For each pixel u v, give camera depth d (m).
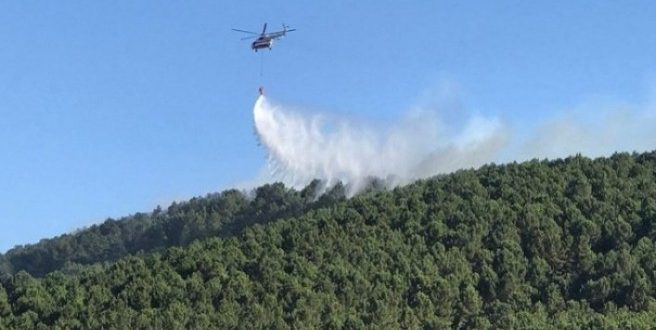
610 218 126.44
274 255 124.62
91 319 114.31
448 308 113.06
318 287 116.19
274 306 113.19
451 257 121.31
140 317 111.75
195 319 110.44
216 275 120.75
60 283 126.56
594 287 112.25
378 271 119.06
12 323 118.56
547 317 110.12
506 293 115.56
